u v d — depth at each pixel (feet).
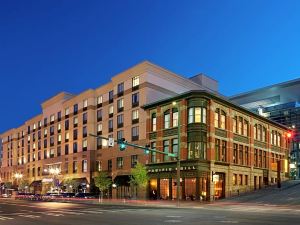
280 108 341.00
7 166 388.98
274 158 226.58
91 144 246.06
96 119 247.70
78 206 136.15
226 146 180.34
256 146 207.82
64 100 289.33
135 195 196.34
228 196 174.81
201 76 251.19
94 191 238.27
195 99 168.96
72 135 269.23
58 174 279.69
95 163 242.78
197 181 160.97
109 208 122.01
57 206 136.26
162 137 181.98
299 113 324.39
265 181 212.43
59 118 290.56
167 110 182.29
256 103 363.35
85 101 257.75
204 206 133.90
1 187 372.38
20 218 81.97
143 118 199.41
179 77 221.87
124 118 215.10
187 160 164.35
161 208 123.34
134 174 177.78
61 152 281.33
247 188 192.54
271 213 98.43
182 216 85.92
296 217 85.05
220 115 178.50
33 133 337.11
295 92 340.39
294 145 317.22
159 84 207.82
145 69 202.28
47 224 68.13
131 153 205.57
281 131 240.12
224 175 176.55
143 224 66.49
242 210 111.75
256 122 210.79
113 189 217.56
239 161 189.88
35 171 323.57
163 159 180.04
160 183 181.16
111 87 234.79
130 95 211.61
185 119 170.50
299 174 307.17
